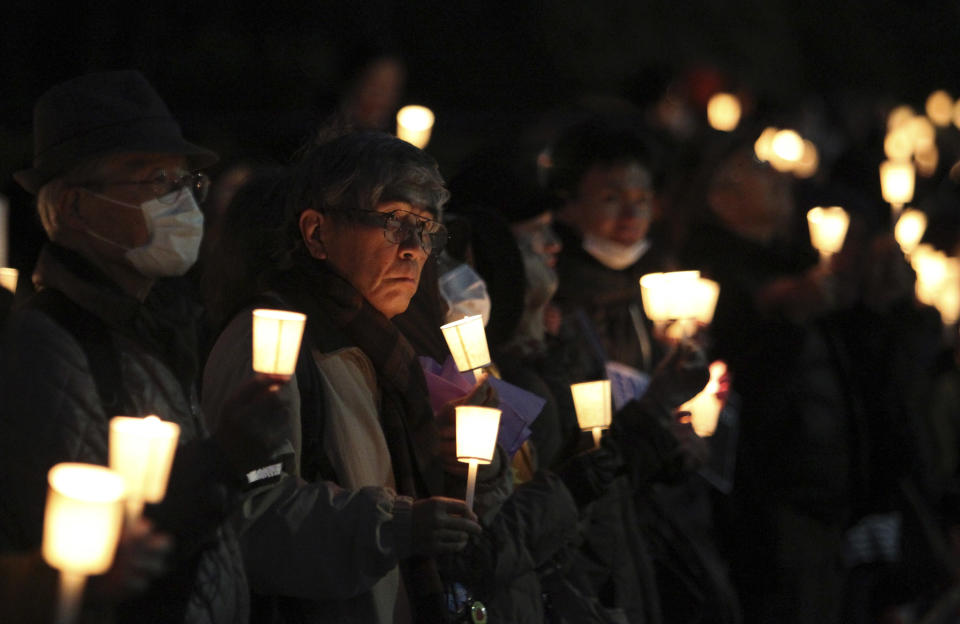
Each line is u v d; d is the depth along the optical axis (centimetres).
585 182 1554
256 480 838
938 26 5856
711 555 1609
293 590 886
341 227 992
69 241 875
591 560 1273
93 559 546
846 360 1783
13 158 2841
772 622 1712
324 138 1144
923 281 2169
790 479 1723
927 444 1878
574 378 1377
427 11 4444
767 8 5294
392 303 1002
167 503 760
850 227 2019
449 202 1449
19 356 780
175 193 893
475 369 1012
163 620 783
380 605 947
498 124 3525
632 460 1206
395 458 991
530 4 4622
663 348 1586
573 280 1541
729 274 1859
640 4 4866
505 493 1072
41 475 755
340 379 966
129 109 890
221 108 3359
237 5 3656
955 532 1933
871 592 1864
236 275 1048
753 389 1747
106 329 838
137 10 3472
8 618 645
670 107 3006
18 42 3356
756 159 1948
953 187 3231
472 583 1020
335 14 3912
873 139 3544
